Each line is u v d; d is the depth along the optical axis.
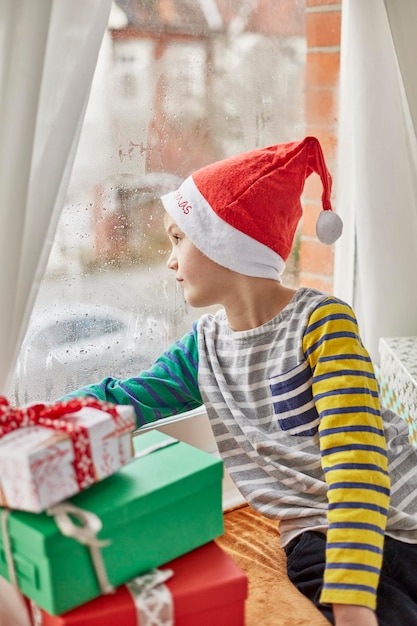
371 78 1.26
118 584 0.77
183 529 0.82
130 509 0.76
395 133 1.29
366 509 0.88
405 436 1.12
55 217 0.97
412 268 1.37
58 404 0.80
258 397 1.06
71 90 0.93
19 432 0.76
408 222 1.34
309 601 0.98
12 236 0.92
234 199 0.99
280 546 1.08
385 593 0.94
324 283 1.49
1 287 0.93
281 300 1.07
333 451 0.93
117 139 1.18
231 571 0.81
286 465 1.04
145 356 1.29
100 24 0.94
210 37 1.25
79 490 0.74
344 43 1.39
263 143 1.36
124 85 1.17
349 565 0.85
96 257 1.20
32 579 0.74
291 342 1.03
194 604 0.77
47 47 0.91
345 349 0.99
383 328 1.39
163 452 0.88
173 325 1.31
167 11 1.19
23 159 0.91
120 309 1.24
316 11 1.35
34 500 0.70
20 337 0.97
